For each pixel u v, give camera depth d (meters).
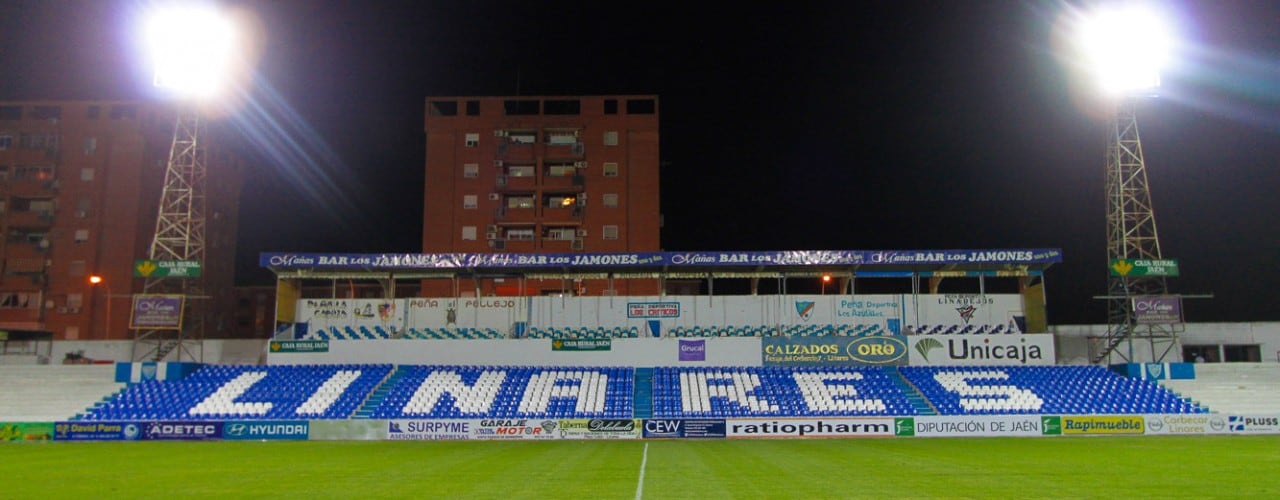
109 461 28.92
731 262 49.22
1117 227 54.62
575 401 44.75
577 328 52.25
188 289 64.44
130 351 61.53
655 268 51.56
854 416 40.38
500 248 75.25
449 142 77.25
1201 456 28.95
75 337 78.38
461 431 40.06
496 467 26.28
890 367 48.97
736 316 52.16
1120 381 47.38
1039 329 49.84
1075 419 40.22
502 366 49.12
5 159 81.44
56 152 81.44
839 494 20.06
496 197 76.25
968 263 49.62
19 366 47.97
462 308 52.50
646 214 76.44
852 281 52.34
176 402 44.34
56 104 82.62
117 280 79.69
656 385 46.75
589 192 76.69
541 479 23.02
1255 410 43.47
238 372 48.06
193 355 60.97
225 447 35.19
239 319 93.19
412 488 21.33
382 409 43.69
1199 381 47.75
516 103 80.25
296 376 47.50
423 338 50.72
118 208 80.81
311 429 39.78
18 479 23.78
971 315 51.62
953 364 49.03
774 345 49.19
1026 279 51.66
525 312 52.41
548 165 77.69
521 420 40.12
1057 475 23.69
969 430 40.22
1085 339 54.31
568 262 49.19
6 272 79.62
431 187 76.50
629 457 29.73
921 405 44.62
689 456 30.09
